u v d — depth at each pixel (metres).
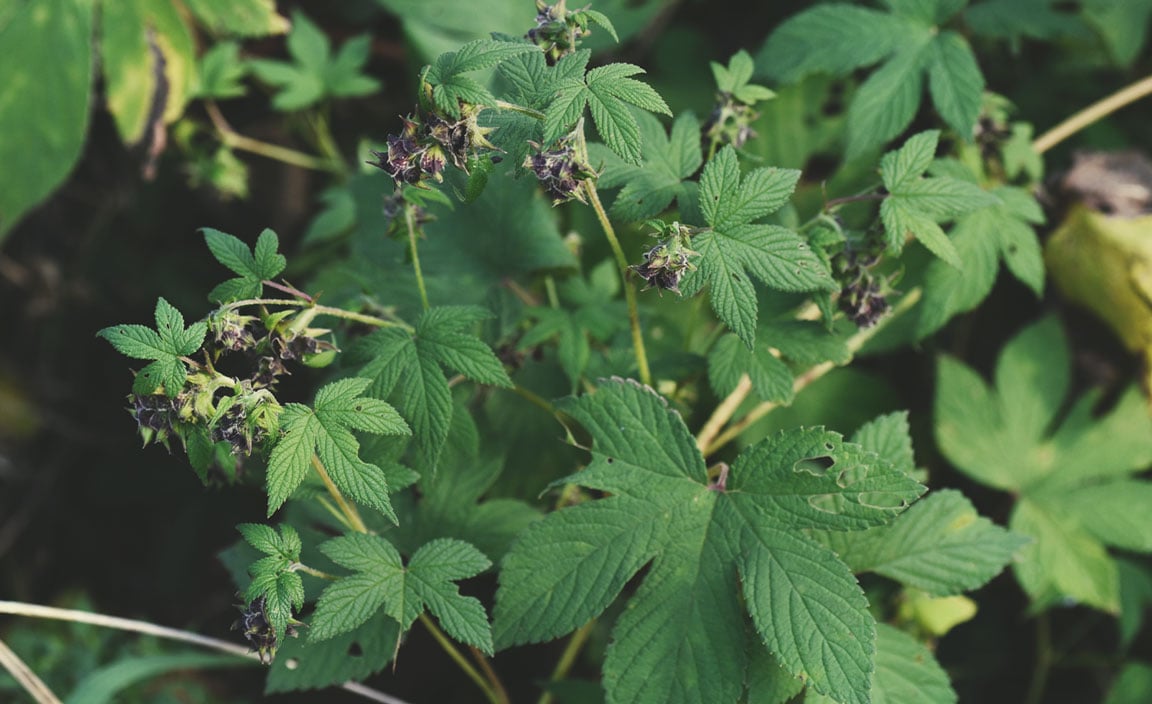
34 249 0.96
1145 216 0.68
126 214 0.95
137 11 0.72
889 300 0.67
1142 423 0.68
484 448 0.60
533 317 0.63
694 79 0.77
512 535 0.59
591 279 0.63
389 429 0.51
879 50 0.64
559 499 0.62
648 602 0.53
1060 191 0.69
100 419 0.98
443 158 0.50
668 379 0.60
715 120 0.58
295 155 0.80
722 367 0.57
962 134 0.62
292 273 0.78
